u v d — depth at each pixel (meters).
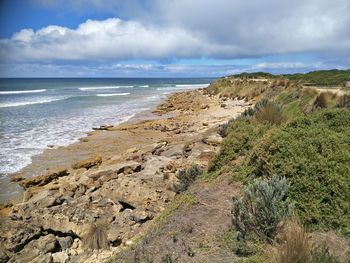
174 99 49.12
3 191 13.27
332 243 5.05
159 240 5.83
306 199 5.80
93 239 8.18
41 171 15.69
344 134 7.30
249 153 8.33
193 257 5.12
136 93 68.69
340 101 15.28
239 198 6.47
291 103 20.47
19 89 81.12
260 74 60.72
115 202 10.22
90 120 29.83
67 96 57.56
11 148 19.69
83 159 17.47
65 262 7.74
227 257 5.00
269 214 5.27
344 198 5.75
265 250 4.89
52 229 8.92
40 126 26.69
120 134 23.02
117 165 14.42
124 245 7.85
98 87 99.56
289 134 7.29
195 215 6.45
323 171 6.09
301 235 4.52
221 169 8.61
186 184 10.02
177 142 18.62
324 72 47.41
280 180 6.00
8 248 8.15
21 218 9.66
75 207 9.92
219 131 16.56
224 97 45.62
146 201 10.05
